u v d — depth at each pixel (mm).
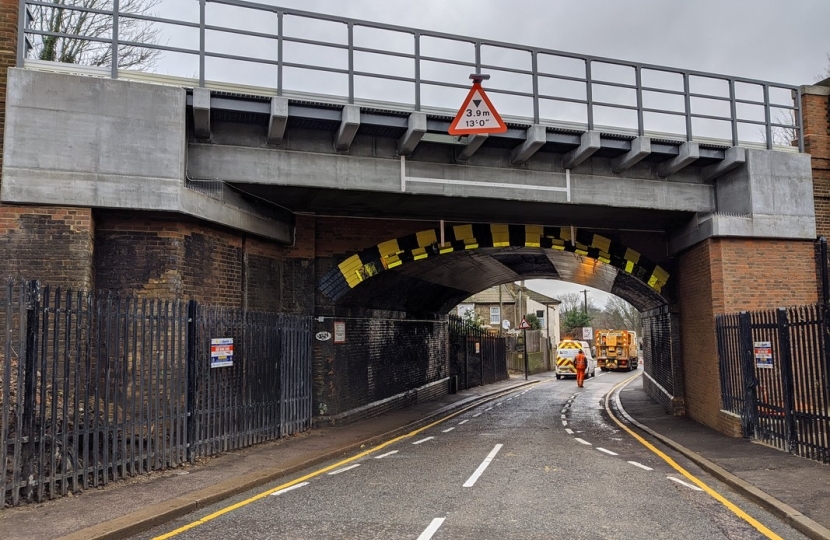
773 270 14477
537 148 13195
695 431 14125
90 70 10836
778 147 15430
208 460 10484
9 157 9867
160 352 9641
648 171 14930
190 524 6996
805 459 10141
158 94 10703
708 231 14492
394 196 13461
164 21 11164
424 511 7504
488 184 13625
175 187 10578
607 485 8969
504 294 51938
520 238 16578
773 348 11492
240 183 12094
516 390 31141
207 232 11906
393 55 12500
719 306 14258
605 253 17047
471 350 32062
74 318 9625
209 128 11477
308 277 15156
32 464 7453
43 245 9945
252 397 12234
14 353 9180
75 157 10172
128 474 8977
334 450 11844
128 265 10656
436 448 12750
